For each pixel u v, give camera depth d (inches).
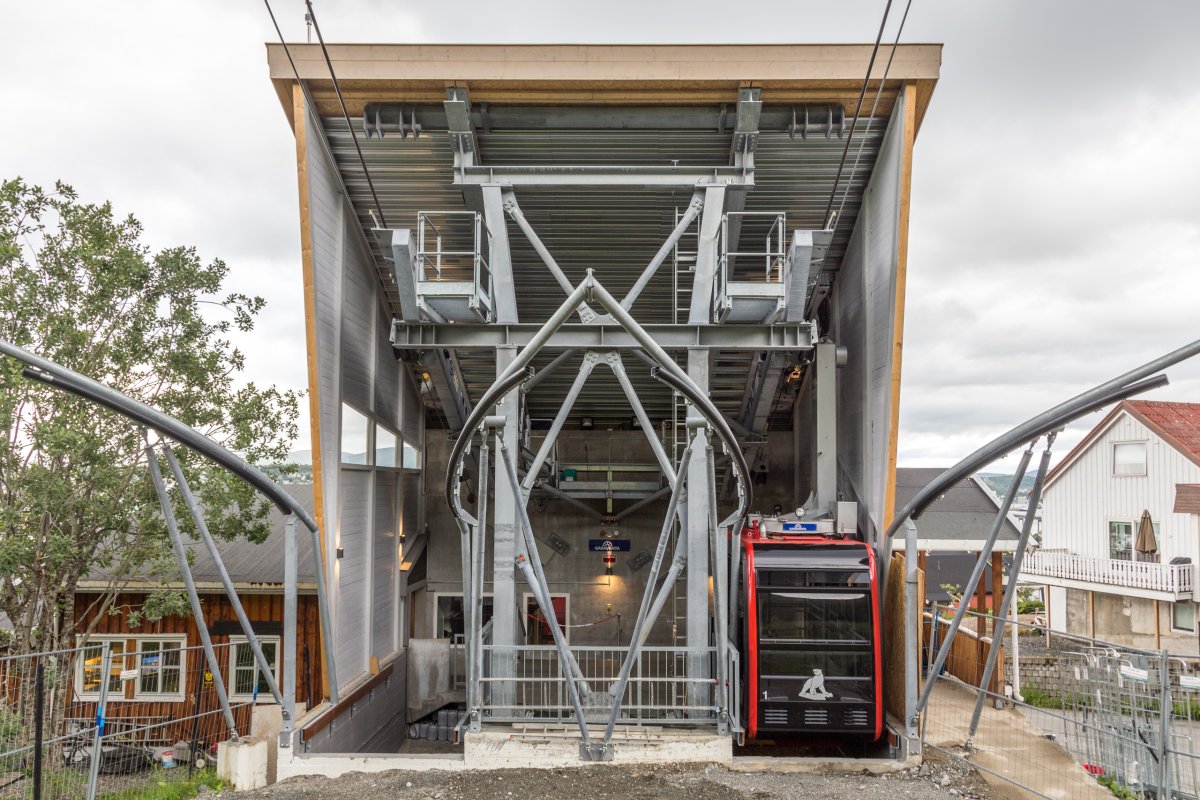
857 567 419.5
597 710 426.0
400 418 636.7
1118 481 946.1
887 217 472.4
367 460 542.3
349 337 506.6
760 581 418.9
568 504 717.9
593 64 428.8
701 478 430.6
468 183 450.0
